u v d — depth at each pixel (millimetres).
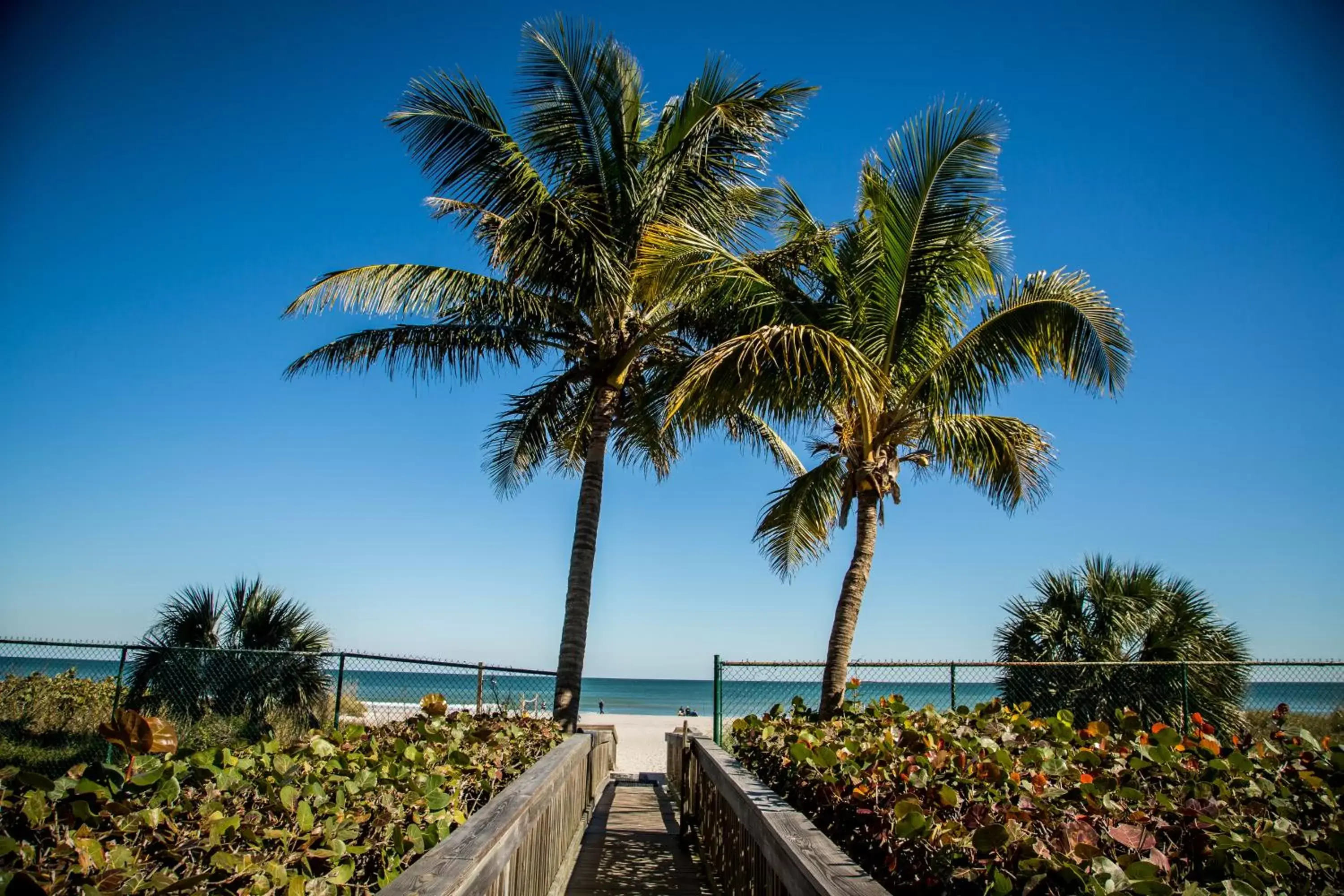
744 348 6527
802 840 2617
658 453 12172
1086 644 9898
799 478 9531
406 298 9344
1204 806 2463
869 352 7570
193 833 2240
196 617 11359
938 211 7102
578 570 10250
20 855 1820
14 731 9812
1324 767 3102
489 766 4273
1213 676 9477
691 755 7055
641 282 8758
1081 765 3348
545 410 11328
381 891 1921
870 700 6895
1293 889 2021
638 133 10219
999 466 8266
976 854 2150
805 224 8648
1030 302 6984
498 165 8828
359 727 4078
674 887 5531
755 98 8930
